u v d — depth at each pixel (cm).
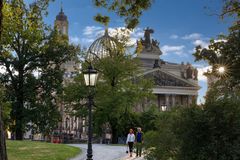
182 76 16112
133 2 2048
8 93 6612
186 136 1533
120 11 2081
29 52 6619
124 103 7519
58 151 3634
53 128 6925
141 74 9325
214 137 1488
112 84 7812
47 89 6806
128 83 7806
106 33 8512
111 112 7556
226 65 4394
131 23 2081
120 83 7769
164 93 13538
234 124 1491
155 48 15388
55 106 6938
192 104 1598
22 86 6694
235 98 1588
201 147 1493
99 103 7506
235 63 4447
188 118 1551
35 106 6681
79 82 7831
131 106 8012
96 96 7494
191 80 15162
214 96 1583
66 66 10500
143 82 8019
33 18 3575
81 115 7788
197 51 4719
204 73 4606
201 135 1502
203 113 1519
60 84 7006
